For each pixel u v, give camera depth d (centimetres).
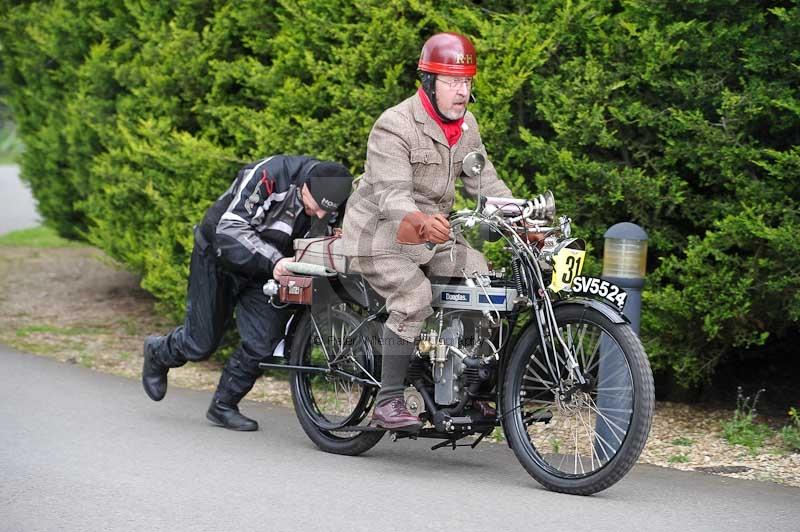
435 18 1148
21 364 1373
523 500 847
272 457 978
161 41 1399
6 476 890
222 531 766
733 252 1095
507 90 1097
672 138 1091
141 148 1372
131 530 767
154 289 1438
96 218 1648
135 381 1307
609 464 842
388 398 928
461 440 1071
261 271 1019
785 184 1038
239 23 1321
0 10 1900
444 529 773
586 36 1115
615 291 860
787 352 1330
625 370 863
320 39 1238
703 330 1090
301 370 1023
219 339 1095
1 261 2369
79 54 1667
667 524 794
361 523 785
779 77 1060
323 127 1206
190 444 1012
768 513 829
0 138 7281
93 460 942
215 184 1334
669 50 1045
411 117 912
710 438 1084
